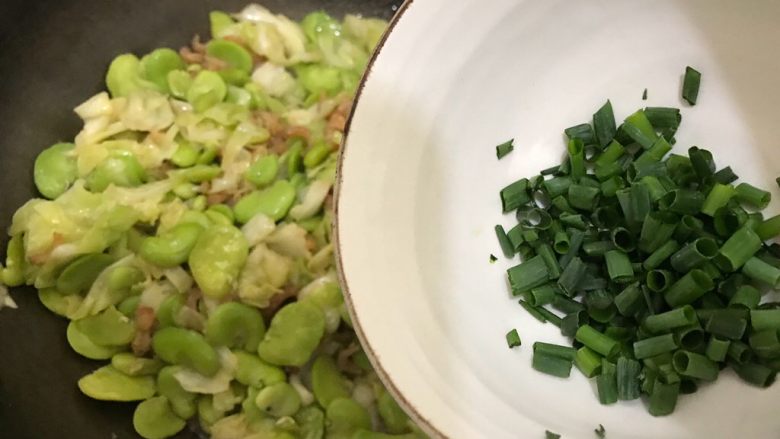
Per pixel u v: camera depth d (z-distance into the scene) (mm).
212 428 210
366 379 220
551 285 184
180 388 210
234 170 237
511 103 190
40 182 228
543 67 188
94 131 237
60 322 220
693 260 166
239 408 215
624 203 175
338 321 219
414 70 173
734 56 178
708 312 166
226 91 248
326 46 262
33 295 219
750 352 164
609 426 169
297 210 228
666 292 171
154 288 218
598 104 192
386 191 172
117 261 220
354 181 169
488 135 190
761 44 175
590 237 183
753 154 181
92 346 214
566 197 187
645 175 179
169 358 209
